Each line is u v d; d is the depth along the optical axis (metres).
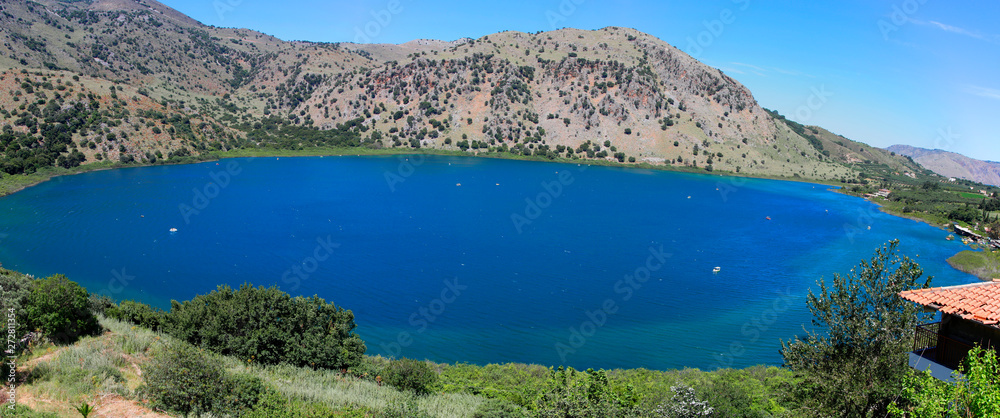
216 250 88.94
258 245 93.56
